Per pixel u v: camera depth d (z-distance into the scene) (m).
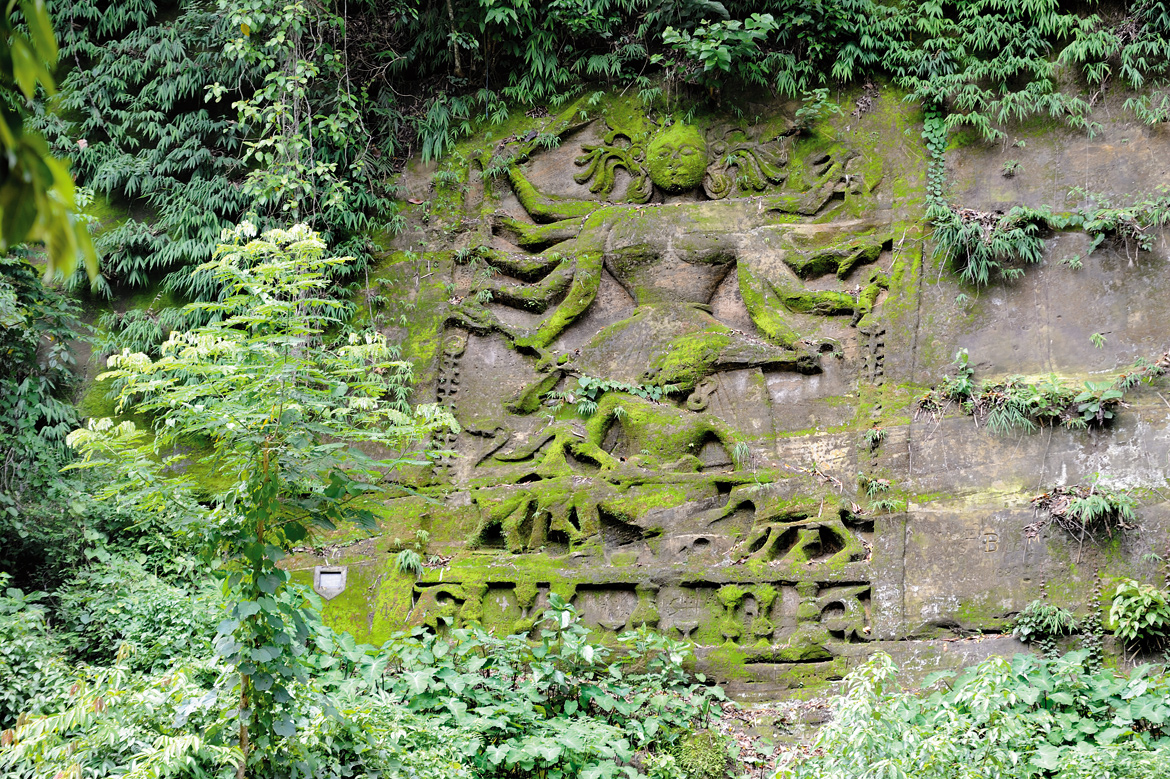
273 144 10.61
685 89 11.29
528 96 11.48
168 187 11.13
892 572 8.87
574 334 10.62
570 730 7.23
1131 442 8.83
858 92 10.89
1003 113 10.16
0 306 9.16
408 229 11.12
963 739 6.14
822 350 9.96
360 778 6.02
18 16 11.14
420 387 10.35
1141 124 9.93
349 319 10.70
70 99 11.41
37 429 10.03
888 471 9.29
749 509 9.42
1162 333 9.20
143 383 5.78
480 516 9.62
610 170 11.13
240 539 5.41
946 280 9.91
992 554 8.76
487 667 8.23
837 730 6.13
